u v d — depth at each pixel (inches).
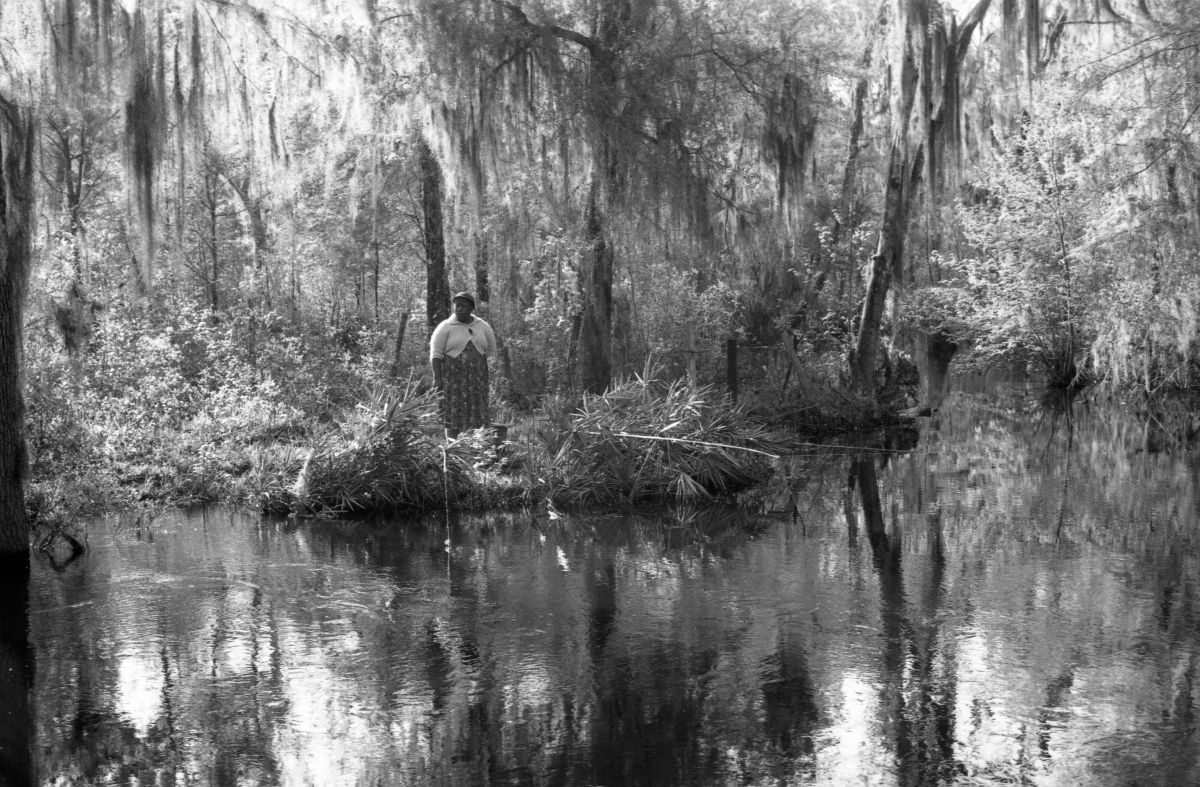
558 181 657.6
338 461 452.4
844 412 787.4
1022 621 275.1
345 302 1125.1
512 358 893.2
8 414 339.3
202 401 595.5
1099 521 411.5
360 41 597.3
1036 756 191.8
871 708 215.2
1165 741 197.9
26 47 393.1
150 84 463.8
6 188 329.4
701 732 203.8
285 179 604.1
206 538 385.4
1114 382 935.0
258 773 186.9
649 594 305.7
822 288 1037.2
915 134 781.9
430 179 707.4
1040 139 1075.3
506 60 601.9
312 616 281.9
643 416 517.7
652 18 616.1
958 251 1216.8
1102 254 855.7
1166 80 716.0
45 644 257.4
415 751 195.6
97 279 681.0
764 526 414.0
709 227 637.9
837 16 768.9
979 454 632.4
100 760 192.7
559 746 197.6
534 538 391.5
